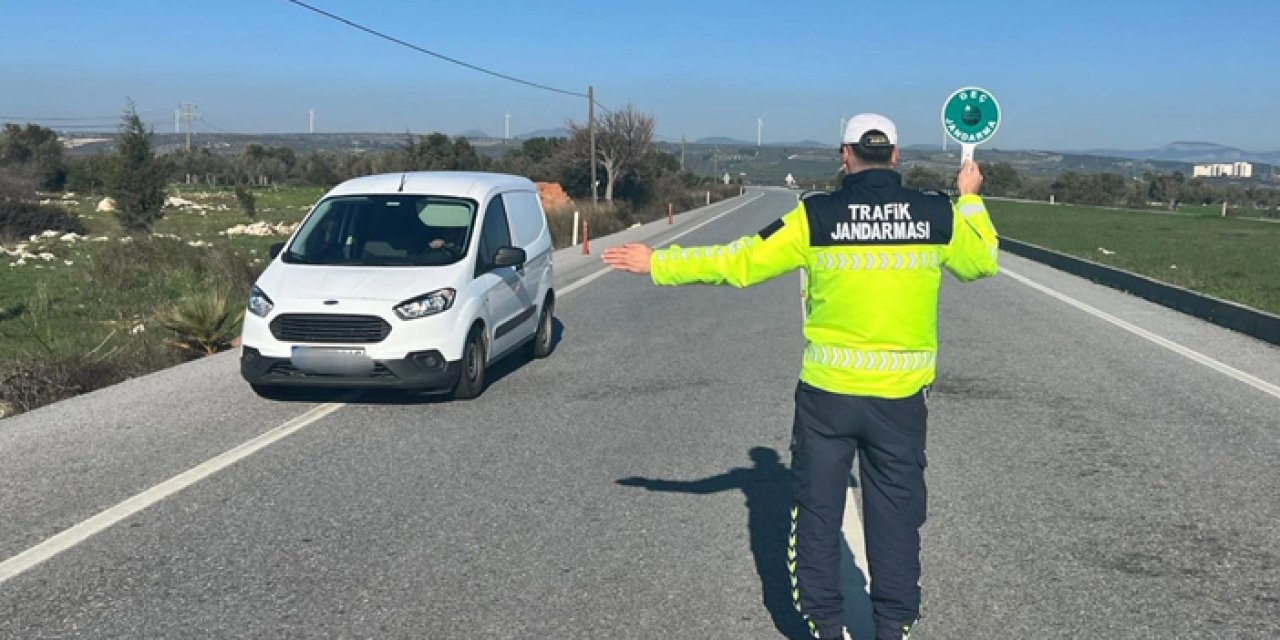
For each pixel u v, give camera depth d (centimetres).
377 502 641
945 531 589
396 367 885
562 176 6938
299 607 481
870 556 402
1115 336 1351
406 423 858
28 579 516
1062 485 680
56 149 8362
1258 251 3312
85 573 524
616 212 4688
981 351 1223
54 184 7969
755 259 391
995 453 762
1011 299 1798
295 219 5159
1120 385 1018
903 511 394
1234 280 2202
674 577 519
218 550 557
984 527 596
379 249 994
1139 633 454
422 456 752
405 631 455
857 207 382
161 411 897
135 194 4062
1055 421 865
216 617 470
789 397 965
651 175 6988
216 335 1256
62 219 4191
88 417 874
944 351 1223
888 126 394
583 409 914
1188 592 500
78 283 2175
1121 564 538
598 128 6831
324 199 1055
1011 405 928
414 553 552
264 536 579
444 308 911
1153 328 1434
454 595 495
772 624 463
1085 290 1975
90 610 477
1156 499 649
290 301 895
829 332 388
